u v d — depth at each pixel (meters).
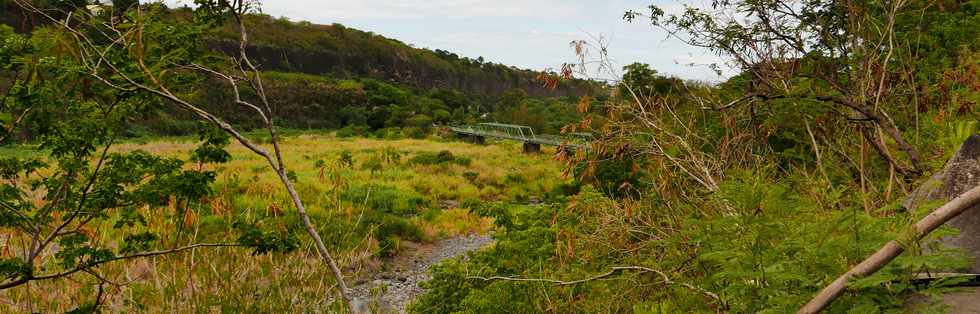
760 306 2.26
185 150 41.34
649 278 4.04
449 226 18.55
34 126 5.05
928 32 6.26
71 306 5.94
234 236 6.89
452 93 104.44
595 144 4.73
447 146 53.56
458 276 6.48
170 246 6.30
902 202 3.19
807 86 4.63
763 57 5.41
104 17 2.94
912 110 5.37
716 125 5.23
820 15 5.53
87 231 5.33
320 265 7.01
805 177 4.23
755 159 4.45
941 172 3.08
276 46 112.50
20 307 5.86
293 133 68.81
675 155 4.64
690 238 3.36
